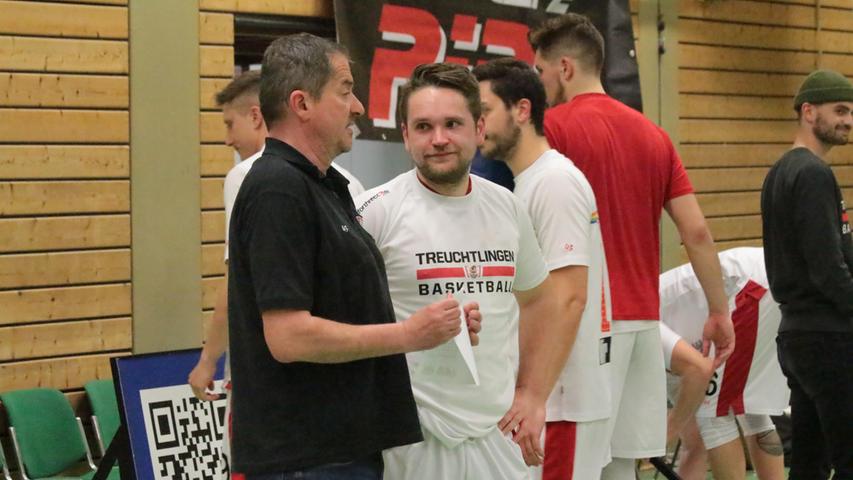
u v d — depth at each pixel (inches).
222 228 416.5
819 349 332.2
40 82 379.2
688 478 375.9
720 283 305.7
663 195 294.2
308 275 171.3
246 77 304.3
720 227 546.6
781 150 569.0
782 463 381.1
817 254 325.4
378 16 435.5
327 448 173.3
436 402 204.8
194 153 409.1
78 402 385.7
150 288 399.9
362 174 451.8
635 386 290.5
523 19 465.1
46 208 380.5
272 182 171.8
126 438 354.0
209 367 276.5
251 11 422.6
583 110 284.5
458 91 206.4
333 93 181.3
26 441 354.0
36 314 378.6
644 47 514.6
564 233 247.6
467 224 211.0
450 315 171.9
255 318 174.6
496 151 260.1
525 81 257.9
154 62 400.2
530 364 226.4
